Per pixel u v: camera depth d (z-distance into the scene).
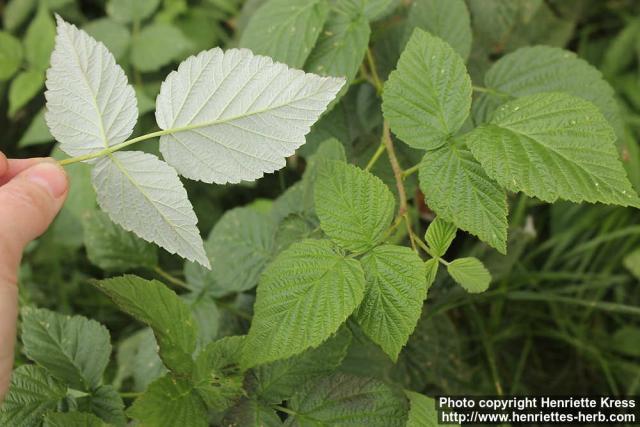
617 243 0.75
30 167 0.48
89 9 0.88
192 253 0.46
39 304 0.73
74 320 0.52
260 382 0.50
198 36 0.81
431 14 0.58
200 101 0.47
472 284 0.51
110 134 0.47
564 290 0.73
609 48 0.83
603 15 0.87
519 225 0.73
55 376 0.51
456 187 0.48
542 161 0.47
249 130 0.46
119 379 0.65
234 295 0.68
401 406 0.49
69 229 0.70
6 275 0.46
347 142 0.61
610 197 0.46
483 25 0.63
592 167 0.47
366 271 0.48
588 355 0.75
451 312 0.73
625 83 0.81
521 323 0.76
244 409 0.49
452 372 0.65
